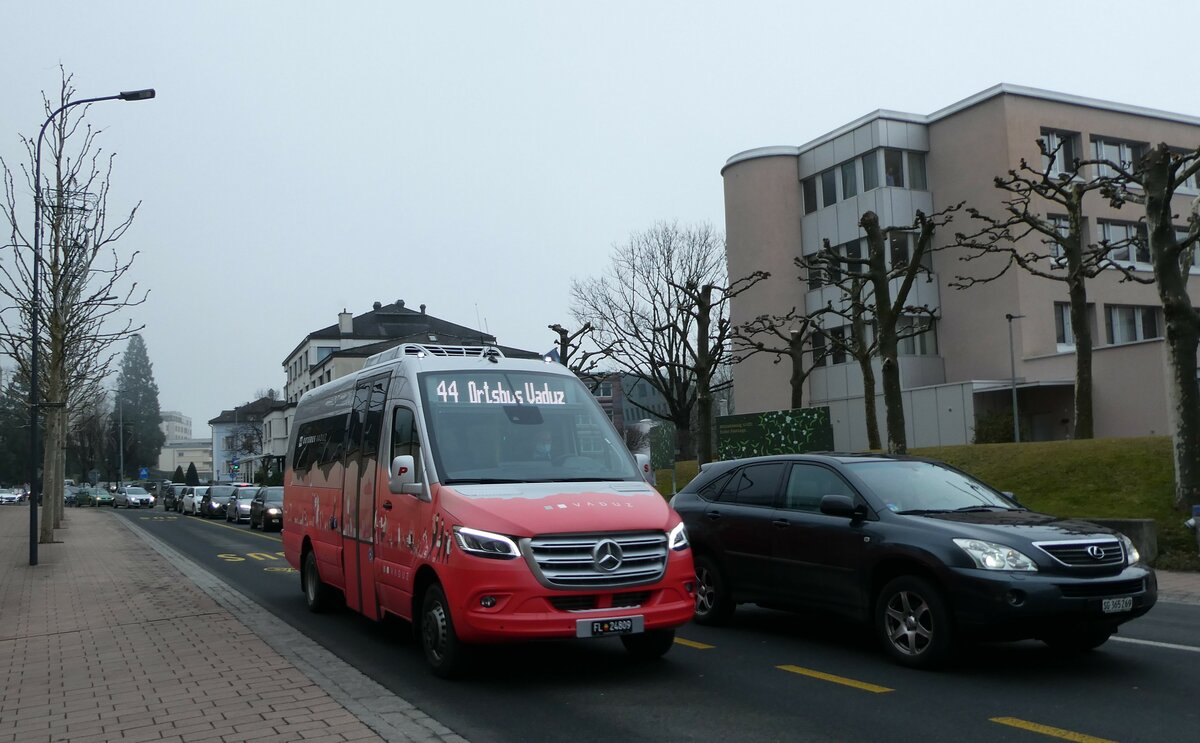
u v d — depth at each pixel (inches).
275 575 687.7
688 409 1838.1
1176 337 653.3
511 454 329.4
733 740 237.6
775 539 367.9
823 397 1610.5
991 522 312.3
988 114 1440.7
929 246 1524.4
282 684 303.6
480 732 247.4
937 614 302.2
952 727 244.8
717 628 398.9
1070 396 1286.9
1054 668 311.4
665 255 1852.9
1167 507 658.2
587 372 1756.9
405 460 322.7
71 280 984.9
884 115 1513.3
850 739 236.5
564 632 281.0
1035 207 1401.3
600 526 290.8
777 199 1678.2
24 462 3922.2
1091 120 1476.4
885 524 325.1
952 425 1350.9
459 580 289.3
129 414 5004.9
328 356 2780.5
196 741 240.5
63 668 349.1
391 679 312.0
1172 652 335.9
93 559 822.5
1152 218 663.1
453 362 357.4
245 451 4116.6
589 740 239.6
